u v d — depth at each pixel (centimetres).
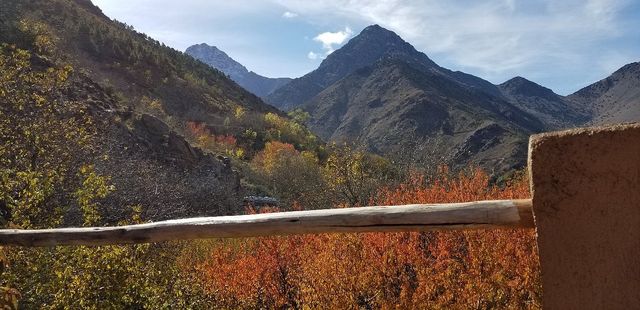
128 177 1605
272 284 1155
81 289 695
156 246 1011
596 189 177
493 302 979
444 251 998
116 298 737
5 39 3241
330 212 237
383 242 1059
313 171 4206
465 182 1594
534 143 189
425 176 2197
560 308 182
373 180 2275
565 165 182
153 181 1744
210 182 2517
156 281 877
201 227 266
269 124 7475
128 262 755
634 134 172
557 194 184
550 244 184
